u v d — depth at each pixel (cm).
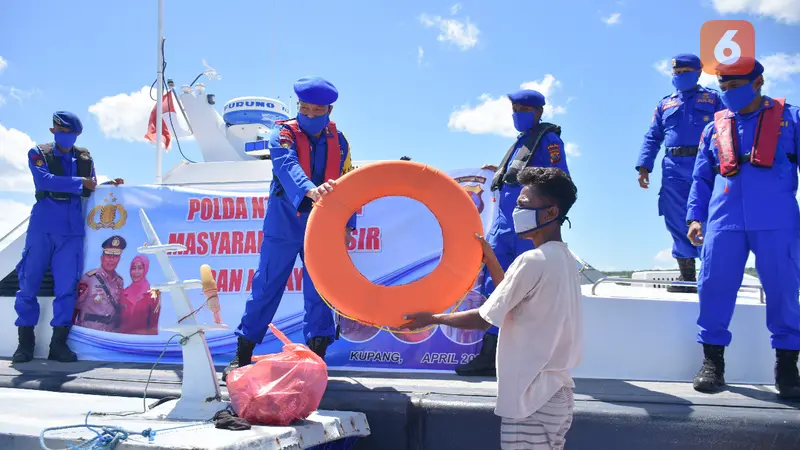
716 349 333
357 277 280
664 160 480
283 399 273
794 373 308
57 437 247
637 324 377
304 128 360
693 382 336
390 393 322
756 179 321
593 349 378
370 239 437
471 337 406
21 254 481
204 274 309
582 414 290
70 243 466
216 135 670
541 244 238
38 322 468
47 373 397
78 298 471
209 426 266
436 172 292
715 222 333
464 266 276
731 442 279
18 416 287
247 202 461
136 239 472
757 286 369
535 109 383
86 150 487
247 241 456
